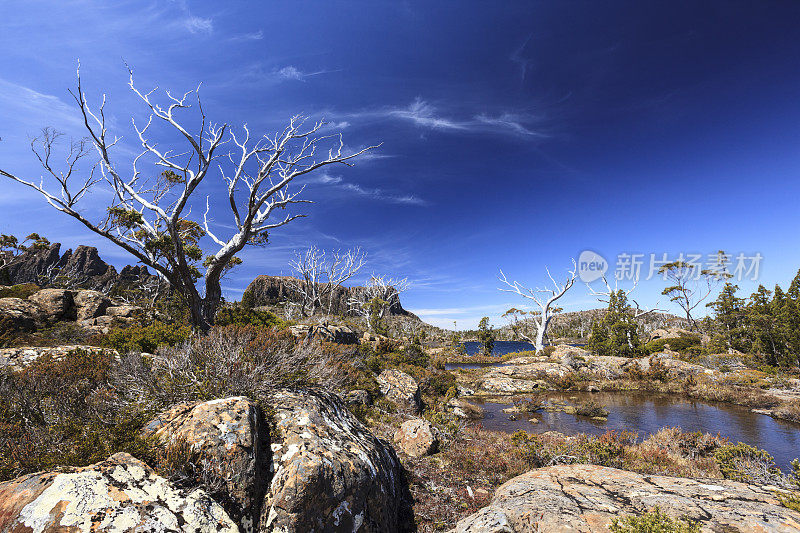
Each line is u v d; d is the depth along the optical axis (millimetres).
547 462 8781
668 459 9266
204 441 4074
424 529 5773
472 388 26234
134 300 45375
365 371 15141
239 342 7422
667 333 52875
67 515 2783
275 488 4129
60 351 9273
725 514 4332
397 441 9750
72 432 4484
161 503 3246
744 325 41375
